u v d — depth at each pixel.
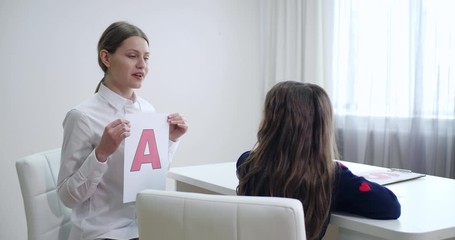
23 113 2.64
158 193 0.99
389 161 2.95
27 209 1.46
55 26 2.72
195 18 3.31
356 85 3.11
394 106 2.89
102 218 1.45
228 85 3.52
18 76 2.61
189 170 1.83
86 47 2.84
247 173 1.17
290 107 1.12
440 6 2.61
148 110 1.65
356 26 3.07
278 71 3.56
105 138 1.30
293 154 1.10
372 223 1.07
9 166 2.61
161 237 0.99
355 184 1.10
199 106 3.37
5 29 2.56
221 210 0.90
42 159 1.52
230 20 3.50
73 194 1.35
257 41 3.67
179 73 3.24
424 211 1.18
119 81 1.45
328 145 1.12
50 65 2.71
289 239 0.85
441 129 2.67
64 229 1.59
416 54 2.73
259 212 0.87
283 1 3.53
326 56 3.29
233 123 3.57
